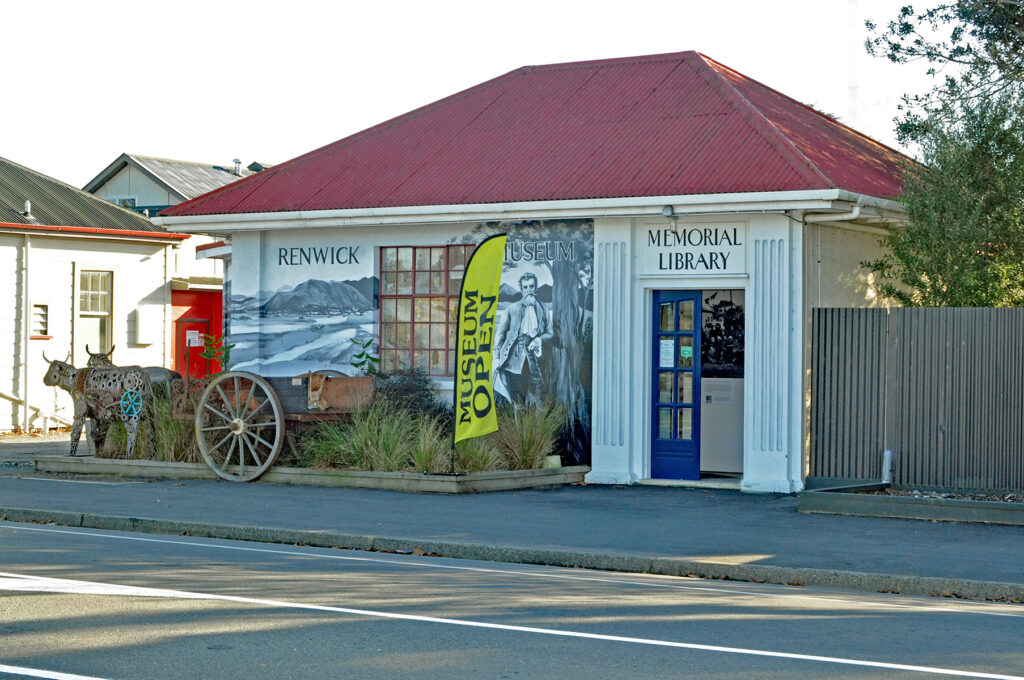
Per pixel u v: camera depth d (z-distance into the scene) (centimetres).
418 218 1747
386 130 2034
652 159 1670
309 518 1298
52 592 875
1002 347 1415
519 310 1733
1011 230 1619
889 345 1480
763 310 1556
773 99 1933
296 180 1936
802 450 1541
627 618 813
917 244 1552
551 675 655
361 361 1836
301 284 1900
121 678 640
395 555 1141
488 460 1598
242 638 732
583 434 1688
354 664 674
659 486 1620
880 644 746
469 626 776
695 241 1608
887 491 1453
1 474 1736
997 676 663
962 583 959
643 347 1653
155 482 1633
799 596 936
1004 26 1941
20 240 2717
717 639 750
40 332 2764
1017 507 1252
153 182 4184
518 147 1828
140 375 1755
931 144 1576
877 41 1998
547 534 1197
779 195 1496
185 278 3131
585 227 1688
